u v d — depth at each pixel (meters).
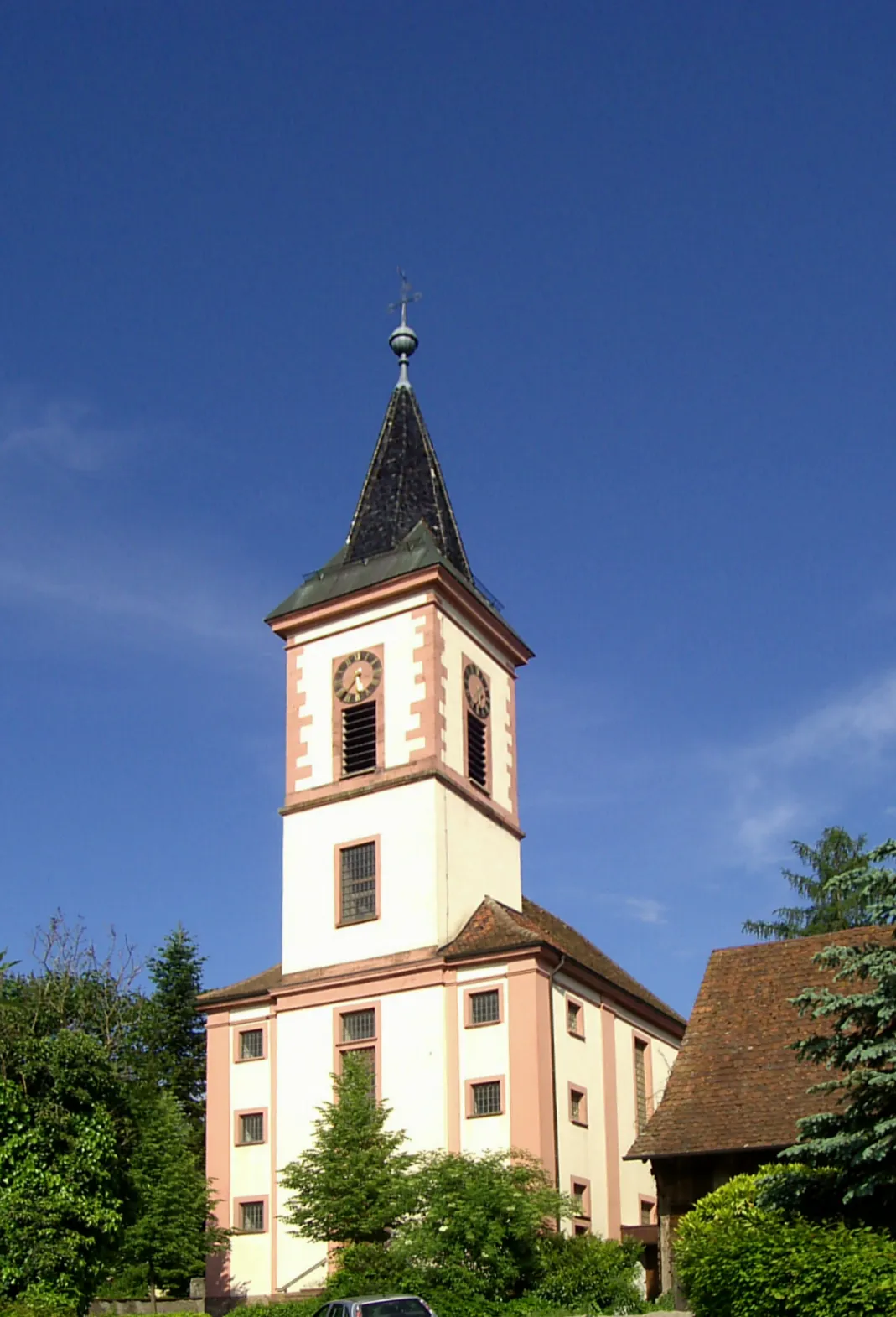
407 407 48.75
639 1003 43.62
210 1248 39.47
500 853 43.25
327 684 43.50
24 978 29.47
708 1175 30.27
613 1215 39.03
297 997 40.47
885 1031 23.11
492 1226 31.48
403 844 40.38
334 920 40.81
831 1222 22.61
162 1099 42.25
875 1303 19.84
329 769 42.50
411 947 39.28
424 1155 35.38
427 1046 37.97
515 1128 36.19
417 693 41.66
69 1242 25.92
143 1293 40.16
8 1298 25.25
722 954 35.81
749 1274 21.34
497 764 44.31
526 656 47.34
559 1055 37.94
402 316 50.41
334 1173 34.16
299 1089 39.59
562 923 48.75
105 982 30.62
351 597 43.34
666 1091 32.09
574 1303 31.56
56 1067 27.17
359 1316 24.56
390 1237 34.00
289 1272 37.94
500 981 37.72
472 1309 30.50
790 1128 29.59
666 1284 30.30
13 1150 26.19
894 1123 21.67
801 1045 23.62
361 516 46.62
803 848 60.62
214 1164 40.50
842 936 35.00
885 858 23.62
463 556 47.00
